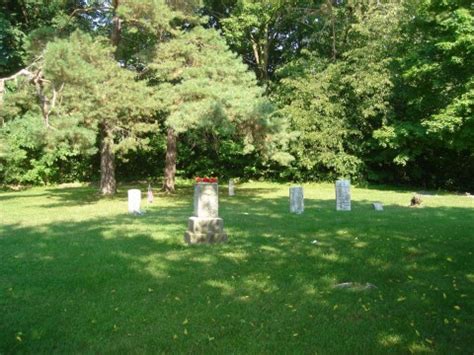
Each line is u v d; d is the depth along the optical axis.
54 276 6.86
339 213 13.81
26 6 26.73
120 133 19.66
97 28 23.62
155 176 33.12
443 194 22.83
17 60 25.92
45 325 5.01
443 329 4.80
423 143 26.89
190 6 20.95
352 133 28.67
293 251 8.38
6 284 6.50
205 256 8.05
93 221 12.75
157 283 6.50
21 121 14.16
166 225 11.66
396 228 10.47
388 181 31.06
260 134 19.44
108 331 4.86
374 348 4.38
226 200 19.75
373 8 27.06
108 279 6.70
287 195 22.34
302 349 4.37
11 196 22.41
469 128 22.19
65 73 11.85
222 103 17.61
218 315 5.26
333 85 28.47
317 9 30.56
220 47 19.78
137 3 17.75
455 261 7.43
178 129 17.33
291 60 32.03
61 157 27.91
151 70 20.33
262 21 30.91
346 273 6.90
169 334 4.75
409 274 6.82
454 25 20.81
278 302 5.68
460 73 22.52
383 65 26.70
